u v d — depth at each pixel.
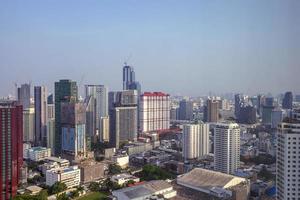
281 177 189.00
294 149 182.62
